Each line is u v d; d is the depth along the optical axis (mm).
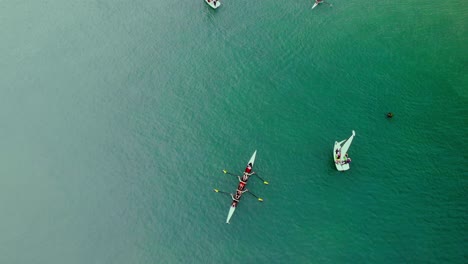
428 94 64062
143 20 74625
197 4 77062
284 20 74250
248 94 65188
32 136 61344
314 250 51688
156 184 56875
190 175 57531
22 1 77625
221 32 72875
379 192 55594
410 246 51406
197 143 60312
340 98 64312
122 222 54125
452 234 52000
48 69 68188
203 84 66312
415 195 55188
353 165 57719
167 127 61844
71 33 72625
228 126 61938
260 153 59250
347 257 51094
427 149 58875
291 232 53062
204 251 51969
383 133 60531
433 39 70125
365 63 67938
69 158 59188
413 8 74375
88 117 63031
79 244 52594
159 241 52781
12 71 68125
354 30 72062
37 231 53344
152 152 59531
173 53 70062
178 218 54312
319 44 70750
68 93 65500
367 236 52438
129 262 51500
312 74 67188
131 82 66562
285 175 57281
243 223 53781
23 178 57375
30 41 71688
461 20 72312
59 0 77625
